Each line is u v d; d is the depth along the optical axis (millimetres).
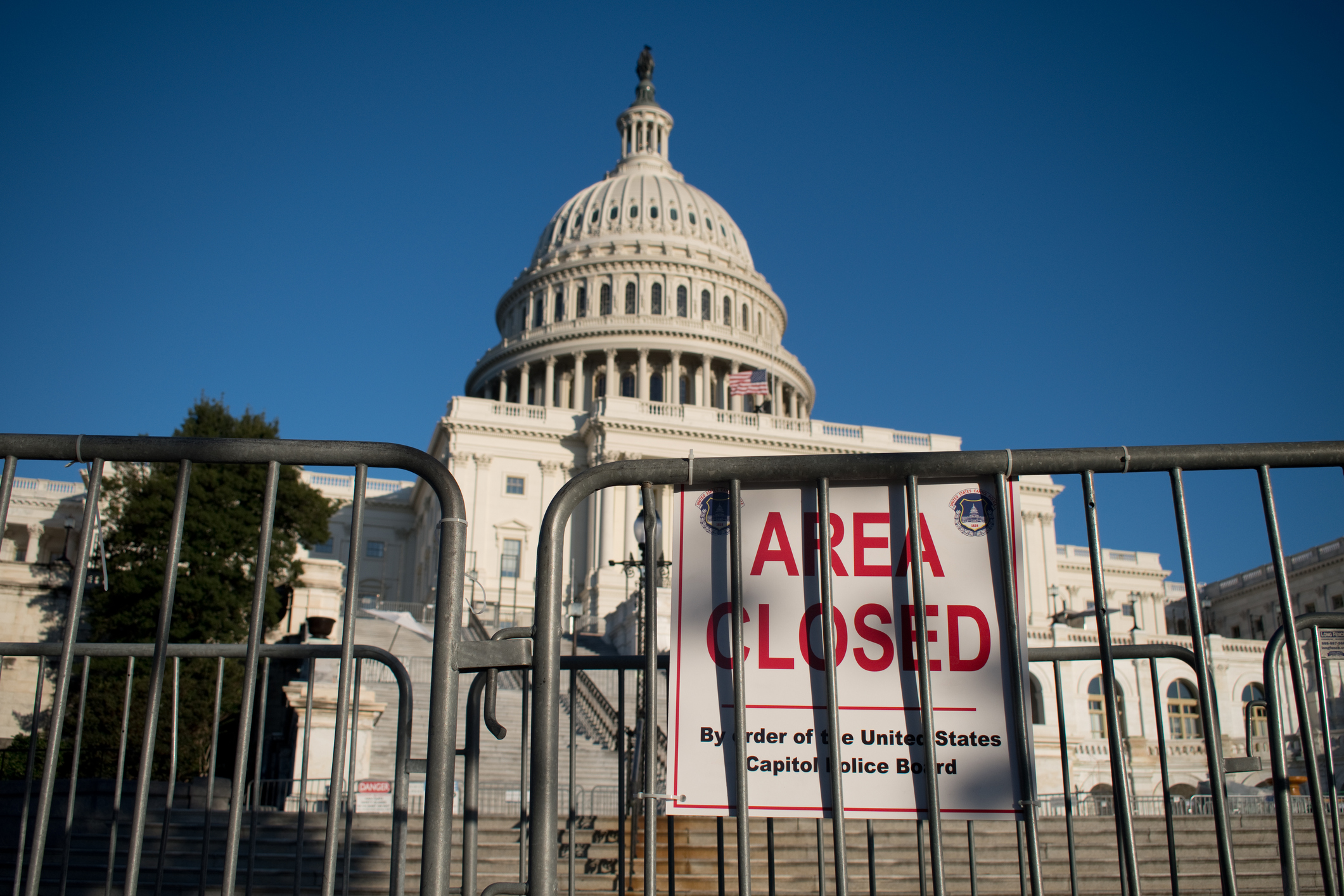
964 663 5371
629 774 10867
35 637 36938
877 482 5656
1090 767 39469
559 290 104938
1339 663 21766
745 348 100062
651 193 111188
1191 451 5469
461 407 76000
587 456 75688
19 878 7168
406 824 6711
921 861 5293
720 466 5598
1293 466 5461
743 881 5199
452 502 5602
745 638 5520
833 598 5527
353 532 5785
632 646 42875
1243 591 87062
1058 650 8211
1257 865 16172
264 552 5758
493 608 64188
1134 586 92875
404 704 7059
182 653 7879
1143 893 15086
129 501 39344
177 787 16750
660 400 99375
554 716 5246
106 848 14039
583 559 72562
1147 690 47062
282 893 13414
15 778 24141
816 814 5293
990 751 5270
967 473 5484
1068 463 5469
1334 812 6699
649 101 126000
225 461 5855
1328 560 78375
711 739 5434
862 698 5398
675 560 5676
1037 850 5102
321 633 33844
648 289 102938
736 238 114500
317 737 22062
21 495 72375
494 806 21906
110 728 25125
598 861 14578
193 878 13555
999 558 5473
